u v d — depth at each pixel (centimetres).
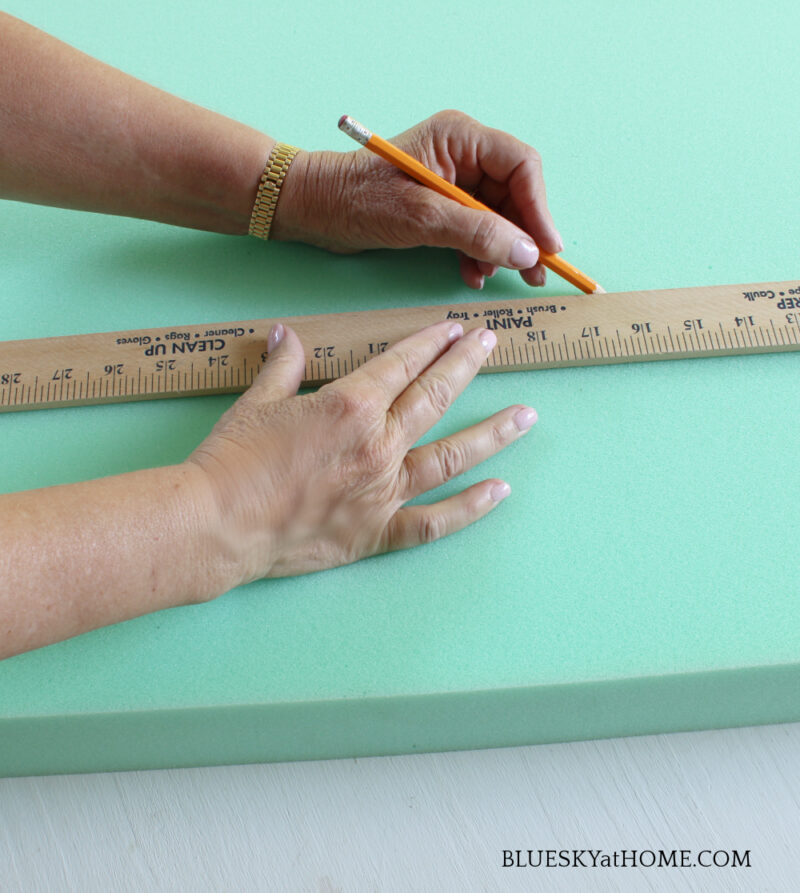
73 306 91
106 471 82
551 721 80
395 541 76
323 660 74
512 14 111
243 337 87
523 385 86
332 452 68
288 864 81
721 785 83
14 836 82
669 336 86
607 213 95
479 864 81
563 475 81
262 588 77
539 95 104
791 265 91
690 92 104
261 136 88
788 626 74
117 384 85
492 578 76
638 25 109
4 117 80
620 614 75
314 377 84
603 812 83
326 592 76
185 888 80
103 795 84
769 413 83
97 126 82
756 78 104
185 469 68
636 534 78
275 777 85
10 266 94
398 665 73
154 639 75
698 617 74
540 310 88
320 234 91
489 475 81
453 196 84
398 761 86
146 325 90
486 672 73
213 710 73
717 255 92
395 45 109
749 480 80
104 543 62
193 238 96
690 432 83
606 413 84
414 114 103
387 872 81
